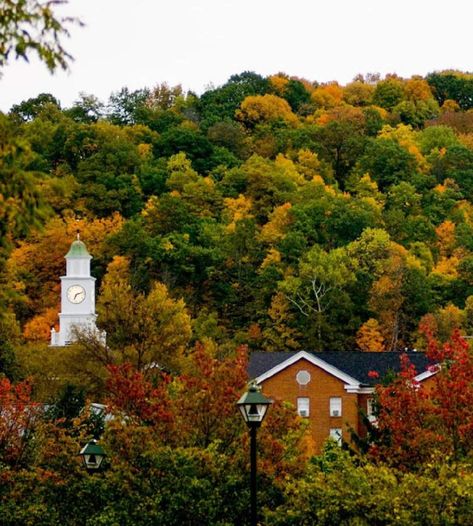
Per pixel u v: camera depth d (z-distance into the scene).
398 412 78.69
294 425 77.31
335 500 65.06
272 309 198.38
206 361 77.69
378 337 193.25
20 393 81.38
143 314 130.00
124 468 69.88
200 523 67.81
